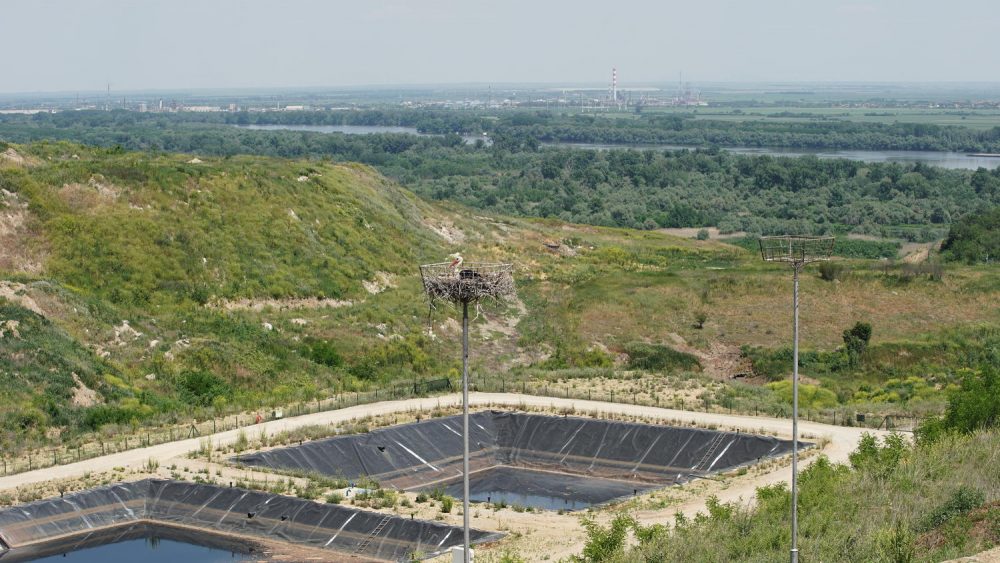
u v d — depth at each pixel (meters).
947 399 69.62
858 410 67.50
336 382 77.12
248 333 80.88
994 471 44.38
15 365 63.88
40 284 75.31
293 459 56.81
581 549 42.66
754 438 59.06
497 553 42.12
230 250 92.12
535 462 61.69
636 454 60.06
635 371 79.19
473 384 74.06
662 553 37.84
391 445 60.16
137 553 45.53
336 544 45.34
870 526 38.28
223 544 46.50
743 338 93.31
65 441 59.25
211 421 64.50
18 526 46.97
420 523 45.38
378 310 91.88
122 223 87.75
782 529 39.06
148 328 77.25
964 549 33.69
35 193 86.81
